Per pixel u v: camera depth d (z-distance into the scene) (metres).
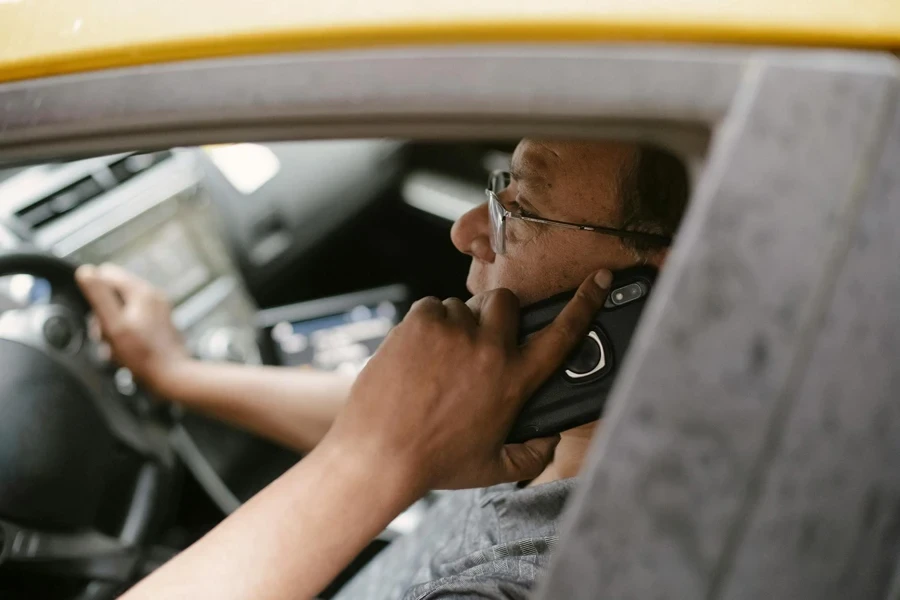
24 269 1.20
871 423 0.40
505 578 0.64
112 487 1.28
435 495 1.50
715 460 0.39
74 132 0.46
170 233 1.61
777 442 0.39
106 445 1.23
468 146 2.17
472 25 0.40
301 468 0.59
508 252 0.69
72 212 1.51
